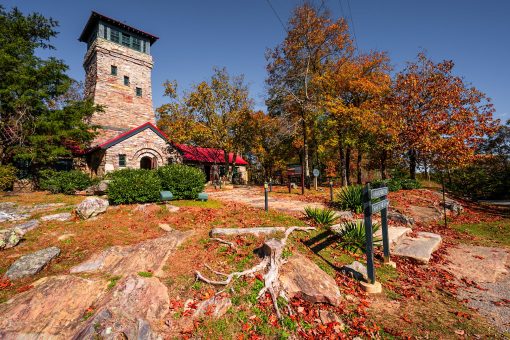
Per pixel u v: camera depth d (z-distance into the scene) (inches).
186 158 1112.8
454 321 166.2
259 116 1267.2
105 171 786.2
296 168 889.5
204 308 161.8
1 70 641.6
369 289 197.5
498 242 358.9
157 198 428.1
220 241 259.3
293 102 941.2
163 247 242.4
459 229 423.8
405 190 685.9
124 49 1056.2
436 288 213.8
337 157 1518.2
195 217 349.4
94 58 1029.8
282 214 381.1
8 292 171.2
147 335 132.9
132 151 852.0
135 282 168.4
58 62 748.0
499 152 1012.5
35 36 843.4
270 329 149.9
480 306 186.7
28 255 218.2
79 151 892.6
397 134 776.3
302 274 197.8
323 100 886.4
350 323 160.1
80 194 551.5
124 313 142.3
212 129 1041.5
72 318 140.6
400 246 293.4
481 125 730.8
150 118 1128.8
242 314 159.9
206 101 1031.0
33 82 684.1
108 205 379.2
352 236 283.7
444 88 800.3
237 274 195.6
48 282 172.6
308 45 916.0
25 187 711.7
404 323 162.7
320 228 320.5
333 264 238.5
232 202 496.4
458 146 653.9
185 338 139.0
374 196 219.6
